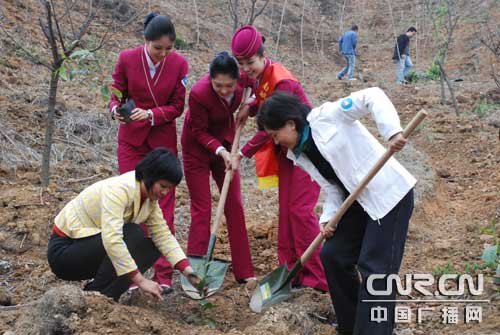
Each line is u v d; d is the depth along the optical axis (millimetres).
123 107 4492
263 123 3723
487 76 14180
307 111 3766
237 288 4914
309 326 4031
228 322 4344
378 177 3697
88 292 3766
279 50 16812
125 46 11133
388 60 18172
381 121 3482
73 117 7594
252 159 7777
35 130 7117
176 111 4715
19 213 5469
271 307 4078
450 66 15570
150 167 3732
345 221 3932
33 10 10672
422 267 5375
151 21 4445
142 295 4410
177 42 12852
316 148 3762
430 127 9992
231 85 4375
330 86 13672
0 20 9742
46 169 5934
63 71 5434
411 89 13141
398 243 3748
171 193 4777
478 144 9094
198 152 4832
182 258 4043
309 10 19984
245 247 4891
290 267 4781
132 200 3814
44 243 5188
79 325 3570
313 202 4664
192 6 15391
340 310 4043
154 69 4648
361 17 20844
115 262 3760
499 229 6016
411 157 8414
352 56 14945
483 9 18312
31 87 8188
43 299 3670
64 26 10648
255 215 6395
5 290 4539
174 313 4402
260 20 17359
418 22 19469
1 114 7145
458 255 5566
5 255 5000
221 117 4727
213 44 13961
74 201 3967
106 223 3738
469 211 6859
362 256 3740
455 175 8102
